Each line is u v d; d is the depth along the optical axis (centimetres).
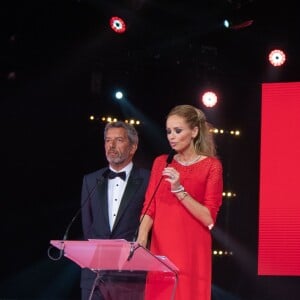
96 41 925
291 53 878
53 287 940
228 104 967
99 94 946
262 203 861
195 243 386
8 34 902
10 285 934
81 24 916
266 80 898
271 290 944
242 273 973
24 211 945
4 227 938
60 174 955
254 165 973
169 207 391
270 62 868
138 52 931
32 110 943
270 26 881
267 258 857
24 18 900
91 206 479
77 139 957
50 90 944
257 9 817
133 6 902
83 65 934
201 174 394
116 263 374
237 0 830
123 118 959
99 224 471
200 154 404
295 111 851
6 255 937
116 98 949
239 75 943
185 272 382
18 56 912
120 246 345
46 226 948
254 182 975
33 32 909
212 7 896
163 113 959
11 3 891
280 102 858
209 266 390
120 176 477
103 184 480
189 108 402
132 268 379
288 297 931
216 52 940
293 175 848
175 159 404
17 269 938
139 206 470
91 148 959
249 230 977
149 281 390
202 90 952
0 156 937
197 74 948
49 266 944
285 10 847
